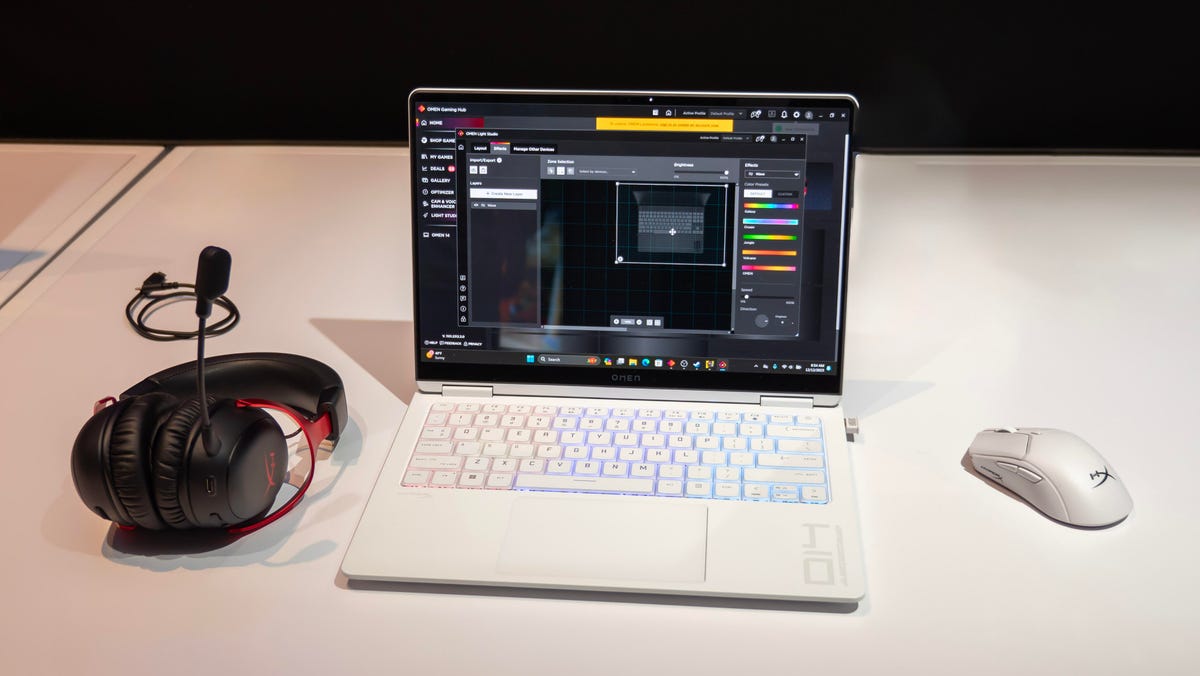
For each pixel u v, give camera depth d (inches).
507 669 29.5
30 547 34.0
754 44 70.5
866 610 31.3
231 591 32.4
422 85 73.6
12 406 40.7
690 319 38.8
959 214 55.0
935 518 34.9
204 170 61.1
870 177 59.2
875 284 49.0
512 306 39.2
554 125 38.5
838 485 35.1
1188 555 33.0
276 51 73.0
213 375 39.7
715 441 36.9
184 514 32.6
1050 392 41.2
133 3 71.7
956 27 68.1
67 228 54.2
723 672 29.2
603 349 39.2
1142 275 49.1
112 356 44.0
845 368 43.1
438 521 34.1
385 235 54.0
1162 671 29.0
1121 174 58.9
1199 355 43.2
